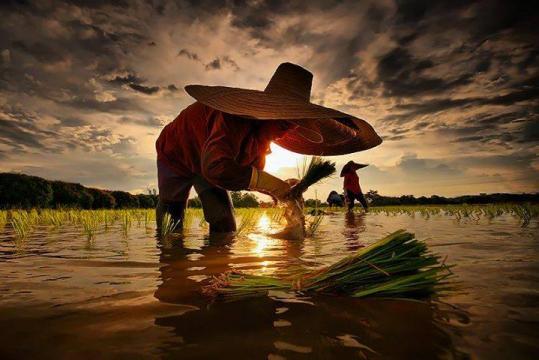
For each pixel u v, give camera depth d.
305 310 1.48
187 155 4.21
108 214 8.96
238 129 3.46
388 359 1.04
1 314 1.44
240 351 1.10
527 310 1.43
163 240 3.87
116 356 1.08
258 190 3.55
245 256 2.78
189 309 1.50
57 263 2.53
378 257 1.77
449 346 1.11
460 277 1.97
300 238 3.81
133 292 1.76
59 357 1.08
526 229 4.65
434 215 9.45
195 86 2.97
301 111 2.94
